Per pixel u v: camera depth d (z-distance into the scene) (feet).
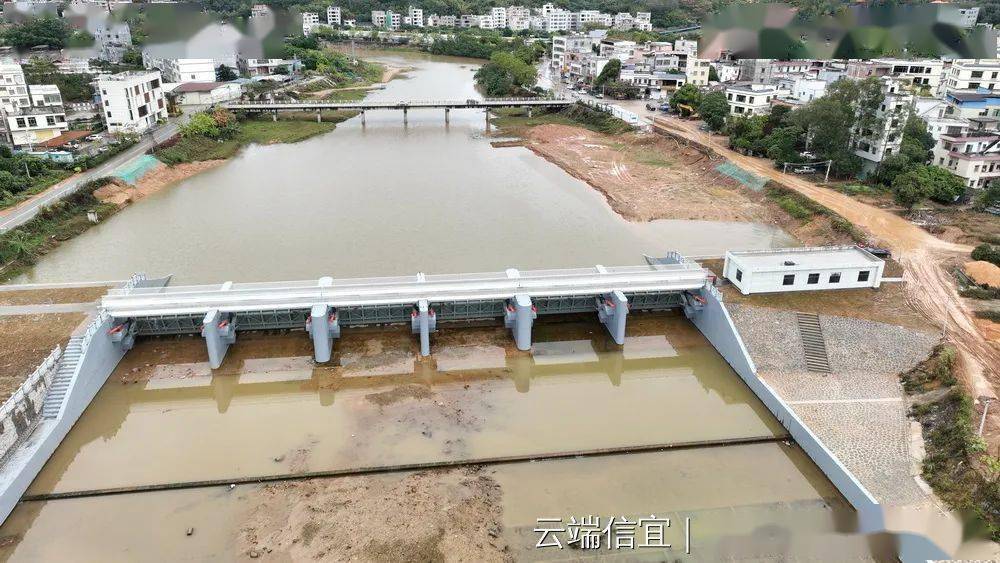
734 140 348.38
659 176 334.24
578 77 629.10
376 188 318.24
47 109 346.95
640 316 192.65
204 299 163.84
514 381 162.50
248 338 176.65
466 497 122.31
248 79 565.94
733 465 133.18
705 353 175.01
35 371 137.49
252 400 153.79
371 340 177.06
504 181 332.39
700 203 290.15
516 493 123.95
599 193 312.50
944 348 150.10
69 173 299.38
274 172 348.79
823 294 179.11
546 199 302.25
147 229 259.80
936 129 297.74
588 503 121.80
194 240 247.50
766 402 148.36
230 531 114.52
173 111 433.89
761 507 121.39
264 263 225.35
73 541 113.39
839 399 143.95
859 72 425.69
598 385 163.02
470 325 185.78
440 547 110.52
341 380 160.04
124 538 113.70
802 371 153.99
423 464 131.03
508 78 583.58
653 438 141.38
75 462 133.59
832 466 124.67
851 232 226.79
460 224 266.77
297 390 156.76
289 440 139.03
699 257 207.00
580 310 184.14
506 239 250.16
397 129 465.88
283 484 125.70
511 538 113.19
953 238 219.82
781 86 442.09
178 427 144.66
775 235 253.44
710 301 176.65
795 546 111.86
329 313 166.81
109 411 150.92
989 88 385.09
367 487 124.67
